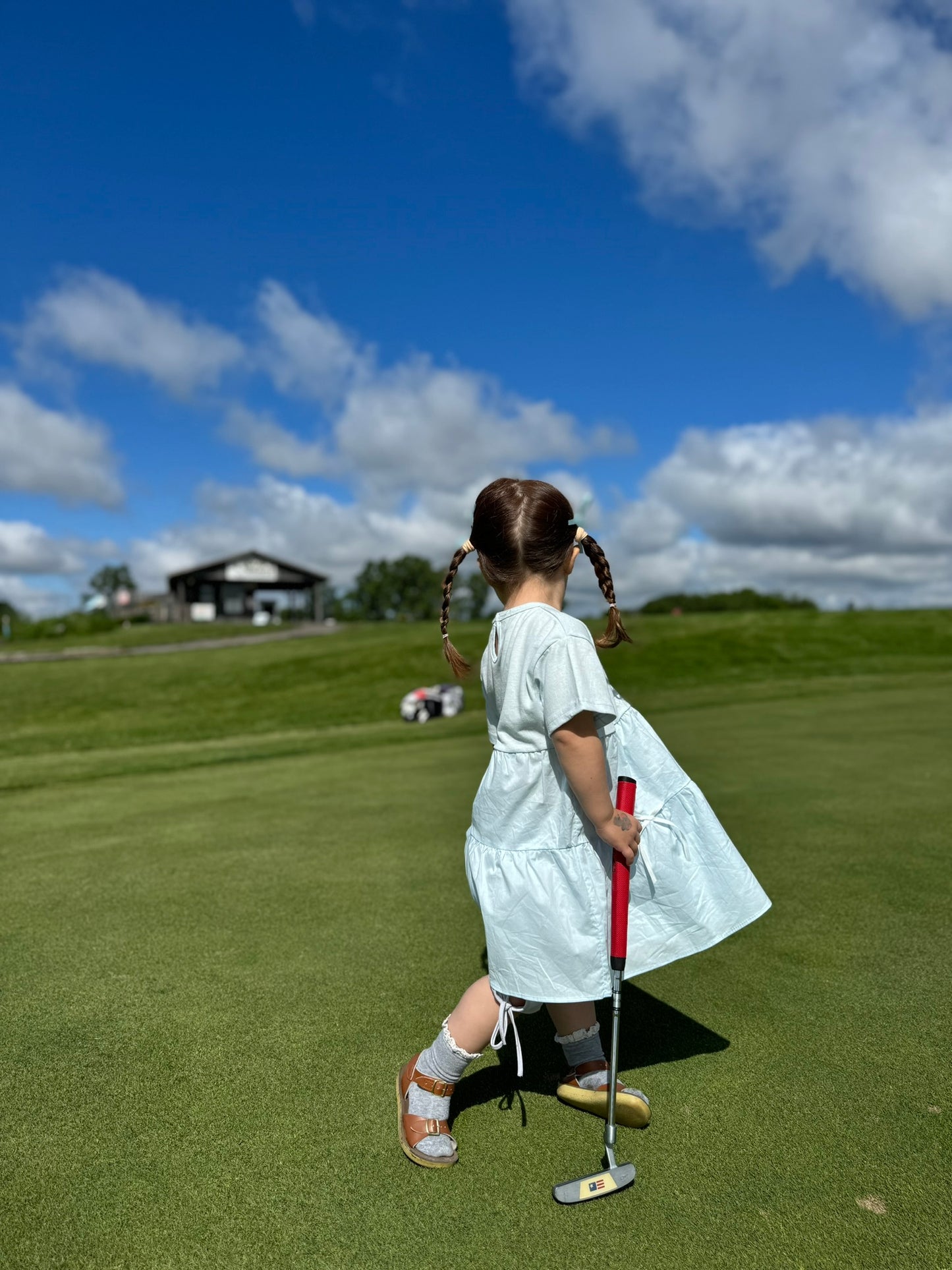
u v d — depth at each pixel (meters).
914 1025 2.42
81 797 6.81
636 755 2.01
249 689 21.19
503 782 1.90
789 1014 2.49
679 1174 1.78
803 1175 1.77
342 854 4.44
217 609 56.31
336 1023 2.50
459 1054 1.89
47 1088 2.16
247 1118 2.02
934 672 17.30
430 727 12.81
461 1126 2.00
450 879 3.95
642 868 1.94
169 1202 1.72
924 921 3.22
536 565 1.94
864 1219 1.63
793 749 7.30
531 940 1.86
